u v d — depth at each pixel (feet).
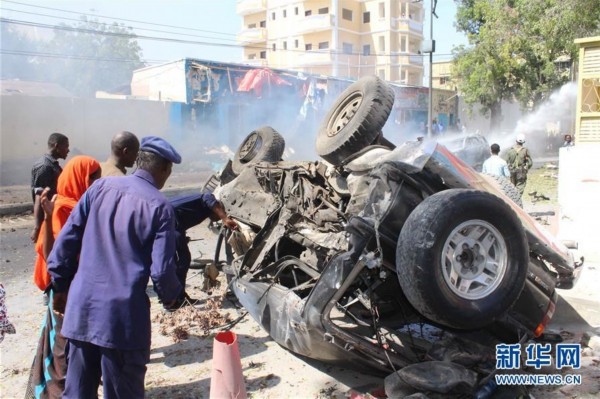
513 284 11.72
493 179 17.54
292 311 12.17
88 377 9.78
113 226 9.69
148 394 12.93
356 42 172.76
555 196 46.01
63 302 11.03
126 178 10.16
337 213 15.39
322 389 13.02
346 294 13.61
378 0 167.73
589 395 12.50
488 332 13.05
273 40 184.14
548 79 99.14
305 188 16.89
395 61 171.32
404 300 13.71
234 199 19.85
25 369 14.34
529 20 83.51
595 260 22.20
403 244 11.13
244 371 14.08
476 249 11.63
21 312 18.90
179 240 16.55
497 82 100.73
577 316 17.06
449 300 11.00
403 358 12.25
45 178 19.85
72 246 10.23
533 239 13.08
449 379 10.86
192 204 16.76
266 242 16.06
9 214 41.45
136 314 9.45
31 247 30.37
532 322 13.03
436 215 10.89
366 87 17.60
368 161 14.69
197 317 17.89
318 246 13.87
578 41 23.56
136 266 9.55
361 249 11.60
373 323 12.59
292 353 15.20
